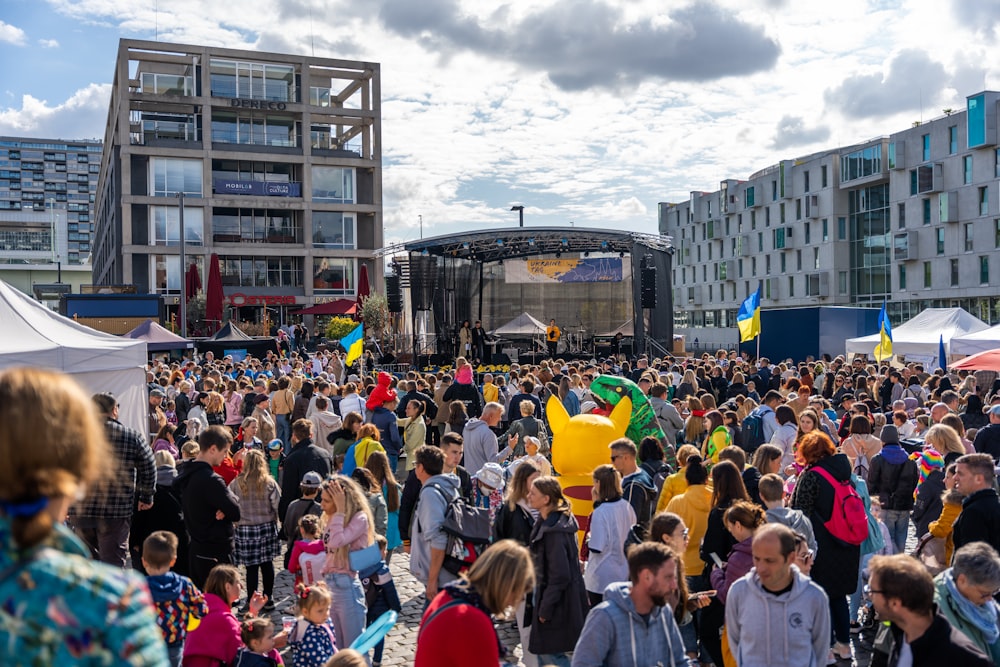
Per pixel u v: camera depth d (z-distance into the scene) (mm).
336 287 58906
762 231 83188
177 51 54906
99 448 1751
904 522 8656
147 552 5441
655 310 33594
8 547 1617
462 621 3656
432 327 39062
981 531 5898
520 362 34188
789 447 9992
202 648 5469
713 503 6289
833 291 72188
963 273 59656
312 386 14953
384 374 12117
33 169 196875
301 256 58219
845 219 72375
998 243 56719
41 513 1636
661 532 5355
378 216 59531
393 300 35312
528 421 11086
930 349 23344
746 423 11586
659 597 4262
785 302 79500
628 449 7277
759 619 4441
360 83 60938
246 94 57094
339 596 6449
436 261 35500
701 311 95562
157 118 55344
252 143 57500
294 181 57969
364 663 4695
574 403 13656
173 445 10695
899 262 65938
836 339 31656
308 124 57625
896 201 66125
